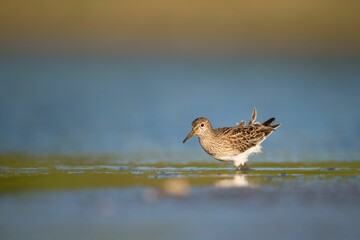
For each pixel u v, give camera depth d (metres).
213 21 52.94
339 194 15.56
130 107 34.06
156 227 13.11
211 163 21.62
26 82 41.41
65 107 33.91
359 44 52.06
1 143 26.00
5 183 17.12
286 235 12.60
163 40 52.59
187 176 18.34
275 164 21.08
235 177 18.06
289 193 15.70
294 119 30.78
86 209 14.39
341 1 53.41
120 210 14.28
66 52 51.69
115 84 41.34
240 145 20.67
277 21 52.94
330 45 52.38
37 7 52.94
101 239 12.44
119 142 26.23
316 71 45.69
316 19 53.12
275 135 27.31
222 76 44.22
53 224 13.33
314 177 17.95
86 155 23.34
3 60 48.91
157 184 16.88
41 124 29.92
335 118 30.86
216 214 13.97
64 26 52.81
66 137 27.30
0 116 31.39
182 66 48.16
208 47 52.44
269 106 34.00
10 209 14.41
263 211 14.16
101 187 16.50
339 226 13.12
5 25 52.12
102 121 30.70
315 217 13.71
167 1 53.25
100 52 51.84
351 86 39.88
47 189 16.28
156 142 26.36
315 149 24.34
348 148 24.50
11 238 12.52
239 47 51.94
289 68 47.06
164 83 41.72
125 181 17.36
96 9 53.19
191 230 12.90
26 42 52.03
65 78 43.16
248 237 12.52
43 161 21.91
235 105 34.34
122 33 52.69
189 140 26.80
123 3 53.22
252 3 53.28
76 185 16.78
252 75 44.47
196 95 37.41
